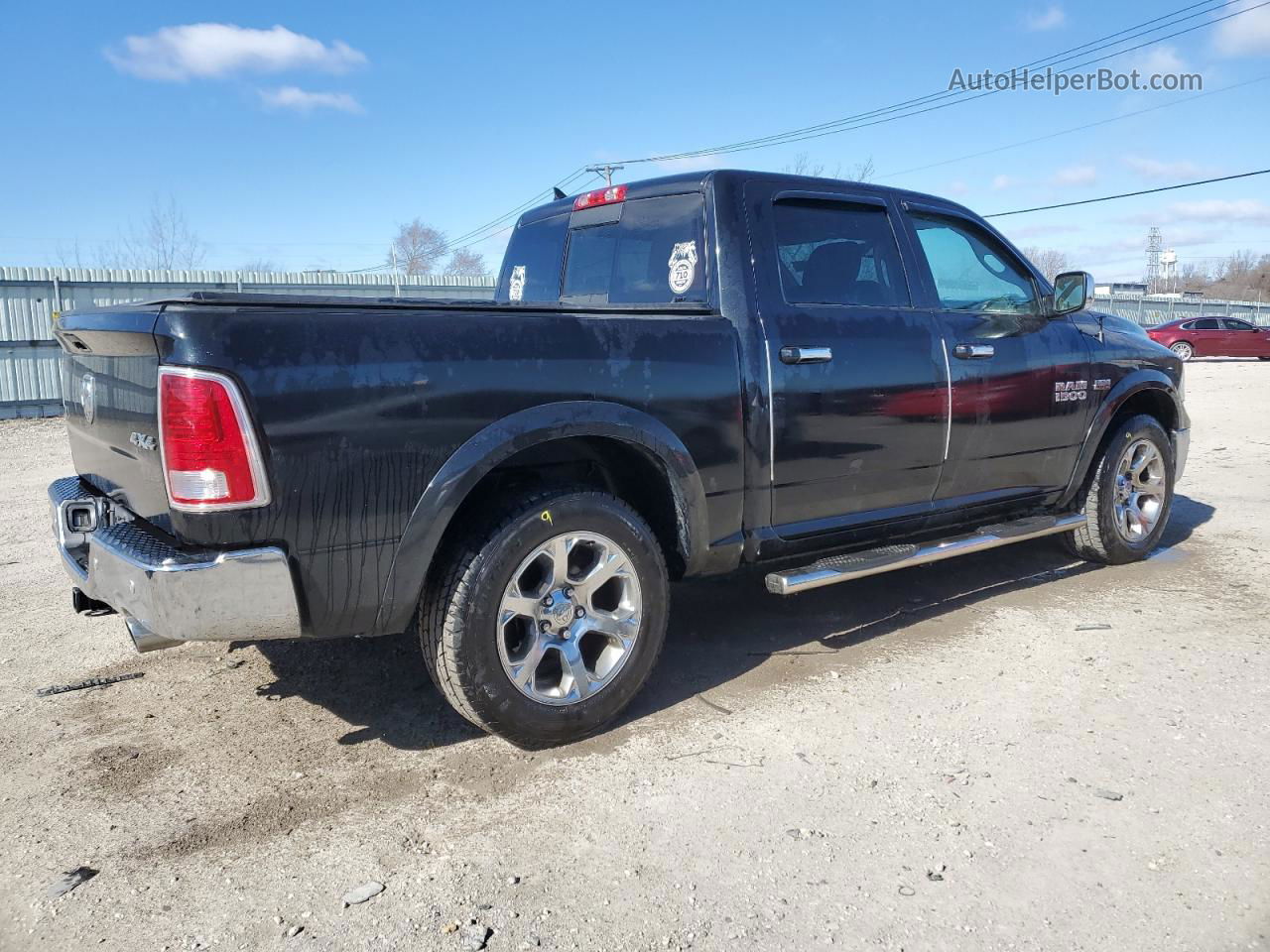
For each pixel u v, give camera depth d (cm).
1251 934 214
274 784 295
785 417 359
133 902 236
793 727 326
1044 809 269
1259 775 286
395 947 217
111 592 268
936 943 214
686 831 262
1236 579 496
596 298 417
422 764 307
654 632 329
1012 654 392
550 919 225
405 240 5566
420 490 276
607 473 354
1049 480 477
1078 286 457
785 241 377
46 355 1516
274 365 252
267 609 256
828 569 371
